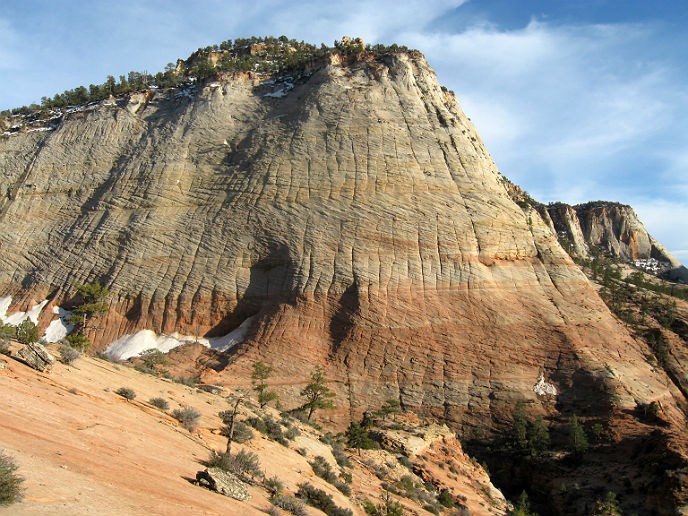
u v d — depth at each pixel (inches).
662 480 1480.1
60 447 451.8
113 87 4163.4
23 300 2829.7
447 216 2723.9
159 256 2763.3
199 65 4431.6
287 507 623.5
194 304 2561.5
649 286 3609.7
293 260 2561.5
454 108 3454.7
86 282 2795.3
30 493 321.4
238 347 2324.1
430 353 2237.9
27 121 4094.5
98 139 3595.0
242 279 2600.9
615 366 2225.6
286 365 2182.6
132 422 679.1
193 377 2144.4
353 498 957.8
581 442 1785.2
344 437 1658.5
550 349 2285.9
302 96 3390.7
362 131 3038.9
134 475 462.6
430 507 1234.0
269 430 1037.8
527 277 2628.0
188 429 801.6
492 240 2696.9
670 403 2178.9
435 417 2060.8
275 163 2987.2
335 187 2817.4
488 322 2364.7
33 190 3415.4
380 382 2153.1
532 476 1803.6
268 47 4845.0
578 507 1598.2
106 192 3203.7
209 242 2755.9
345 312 2373.3
